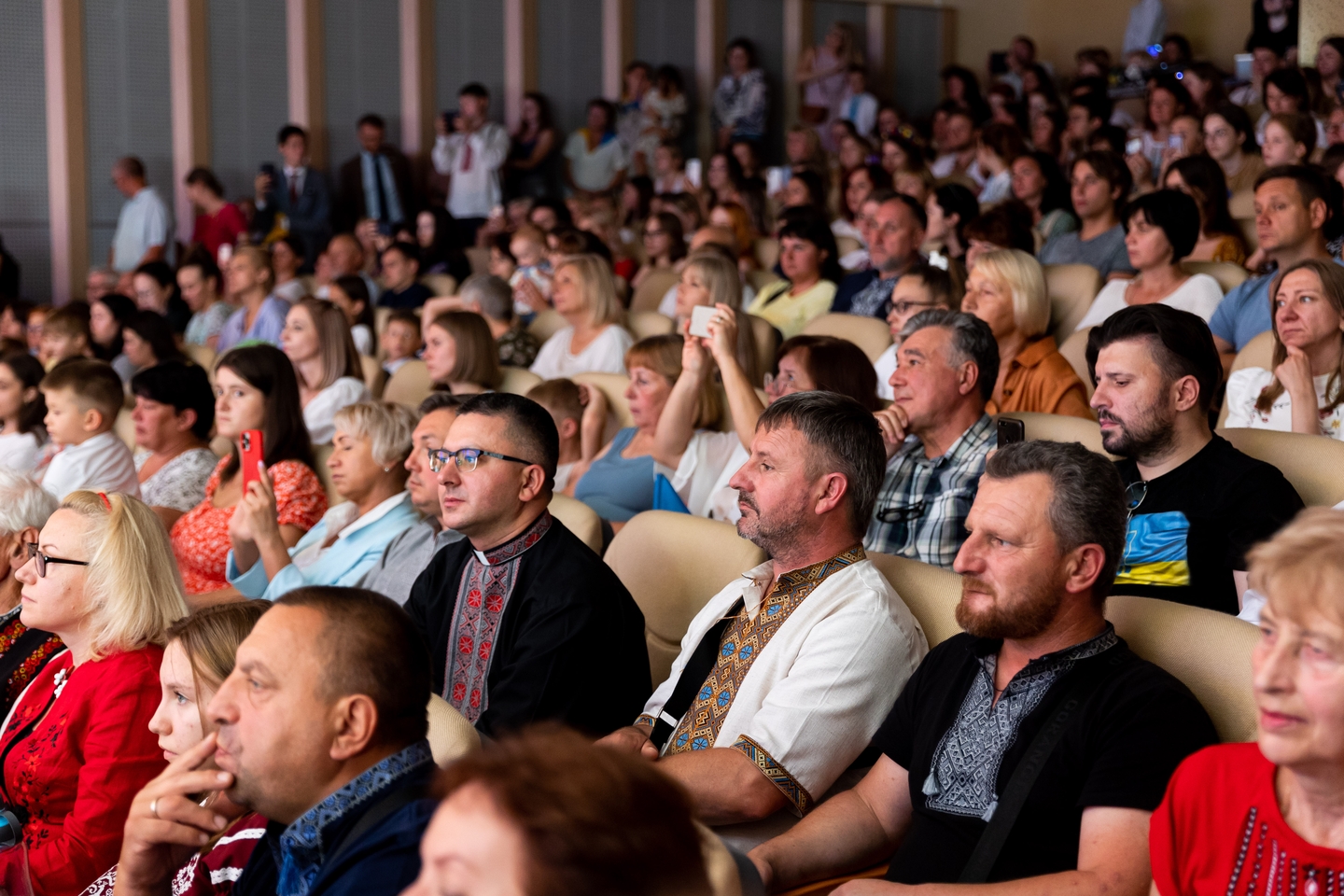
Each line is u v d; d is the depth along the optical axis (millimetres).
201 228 9484
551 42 10781
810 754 2049
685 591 2627
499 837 781
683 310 4812
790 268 5727
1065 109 9820
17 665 2479
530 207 8852
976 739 1830
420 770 1476
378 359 6324
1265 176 4070
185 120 9836
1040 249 5730
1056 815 1720
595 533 2904
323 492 3752
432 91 10492
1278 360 3006
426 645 1539
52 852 2059
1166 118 7906
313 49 10125
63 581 2168
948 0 12188
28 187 9594
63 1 9453
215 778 1575
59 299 9695
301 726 1443
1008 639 1832
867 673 2084
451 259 7965
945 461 2859
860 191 7332
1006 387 3744
